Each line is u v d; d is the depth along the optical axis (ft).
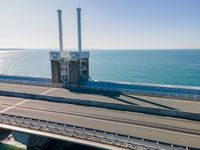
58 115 105.40
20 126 91.71
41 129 88.53
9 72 474.49
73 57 160.97
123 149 73.00
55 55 167.63
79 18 166.20
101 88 150.71
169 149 68.18
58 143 108.17
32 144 98.89
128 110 112.47
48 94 142.00
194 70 437.58
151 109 107.96
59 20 170.19
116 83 160.66
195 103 120.57
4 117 96.27
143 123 94.07
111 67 540.93
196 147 71.61
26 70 511.81
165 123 93.91
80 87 156.87
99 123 94.43
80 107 118.73
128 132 84.43
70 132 83.56
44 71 487.61
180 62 634.02
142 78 363.76
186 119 99.04
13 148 106.42
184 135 81.66
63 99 130.21
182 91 141.90
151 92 139.13
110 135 76.59
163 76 376.89
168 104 118.32
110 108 116.57
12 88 163.32
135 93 142.92
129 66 554.87
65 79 169.37
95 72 450.30
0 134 119.24
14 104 125.29
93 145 76.59
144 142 71.36
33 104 125.39
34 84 177.88
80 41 169.99
